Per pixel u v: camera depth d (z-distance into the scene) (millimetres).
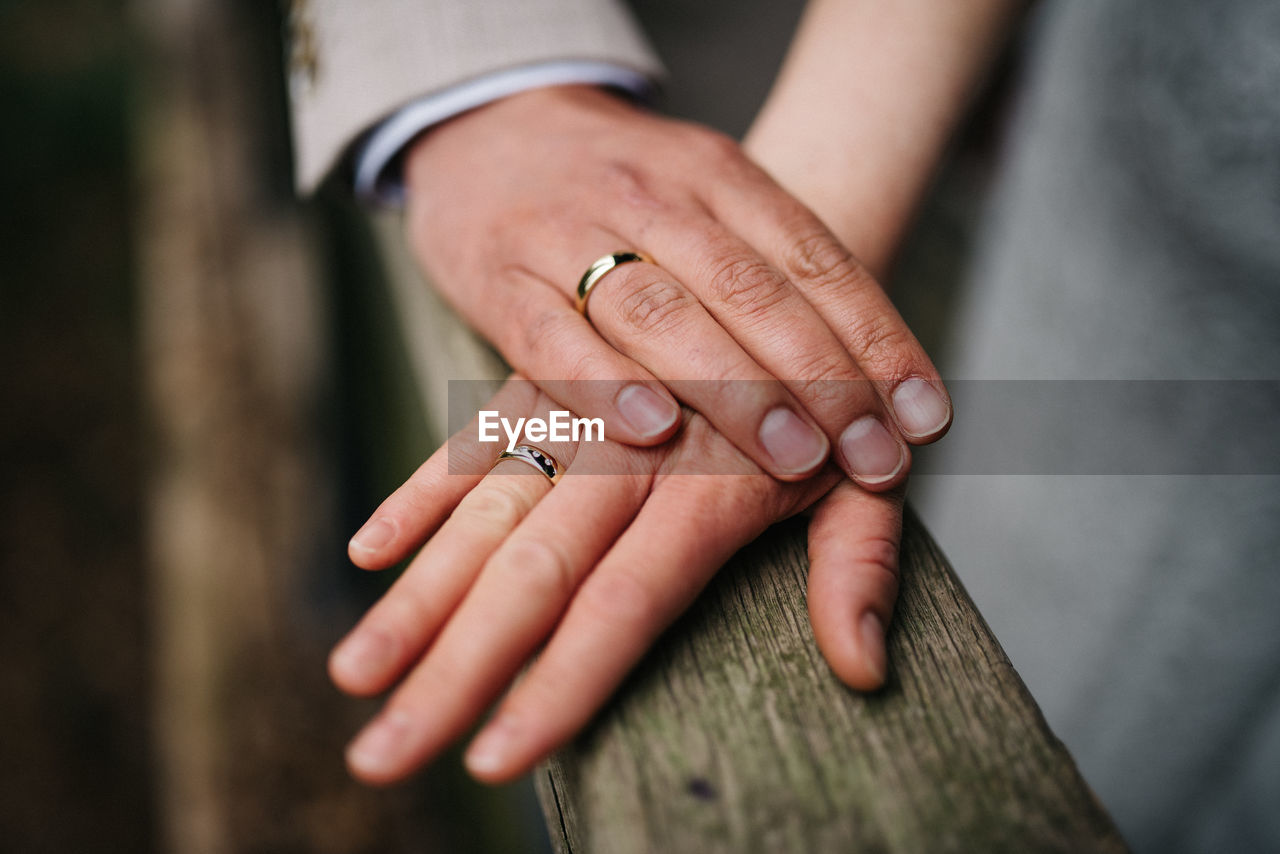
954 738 308
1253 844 493
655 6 734
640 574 320
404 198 482
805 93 430
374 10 440
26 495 1273
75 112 1913
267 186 1190
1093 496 480
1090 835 295
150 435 1099
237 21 1330
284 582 881
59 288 1599
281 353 1052
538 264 383
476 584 321
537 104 436
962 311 674
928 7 424
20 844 892
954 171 877
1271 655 456
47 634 1100
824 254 369
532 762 303
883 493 345
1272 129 375
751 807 300
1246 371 417
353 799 754
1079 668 520
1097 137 439
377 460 810
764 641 325
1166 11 399
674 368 348
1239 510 437
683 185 391
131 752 973
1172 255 419
